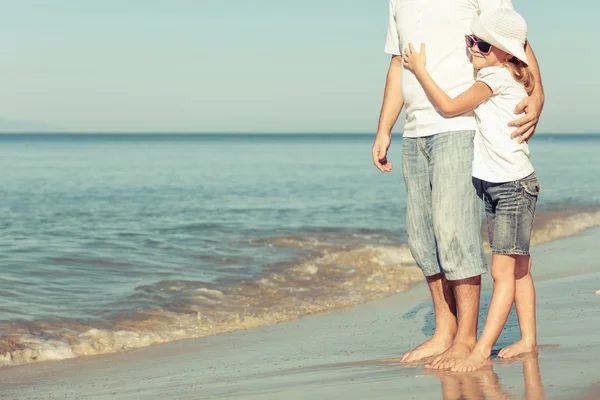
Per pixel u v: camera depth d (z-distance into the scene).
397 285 8.37
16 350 5.54
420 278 8.79
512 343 4.18
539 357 3.60
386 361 4.27
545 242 11.85
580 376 3.09
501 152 3.54
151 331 6.30
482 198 3.71
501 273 3.60
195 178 36.09
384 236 13.02
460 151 3.68
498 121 3.57
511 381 3.12
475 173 3.62
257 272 9.12
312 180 34.41
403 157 4.00
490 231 3.70
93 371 5.04
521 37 3.56
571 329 4.46
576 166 43.34
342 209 19.61
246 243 11.98
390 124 4.21
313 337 5.73
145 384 4.45
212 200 23.08
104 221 16.66
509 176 3.52
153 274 8.95
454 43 3.73
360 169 46.69
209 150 103.50
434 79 3.74
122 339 6.01
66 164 52.91
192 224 15.60
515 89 3.58
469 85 3.72
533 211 3.61
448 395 2.99
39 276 8.70
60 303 7.20
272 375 4.22
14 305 7.02
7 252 10.85
